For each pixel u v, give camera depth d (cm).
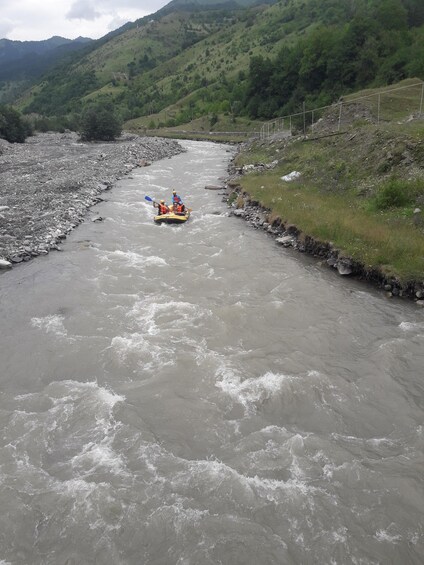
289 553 776
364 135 3291
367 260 1861
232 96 11381
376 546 784
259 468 949
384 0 9419
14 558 784
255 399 1160
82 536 815
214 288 1814
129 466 963
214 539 802
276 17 19112
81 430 1069
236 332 1473
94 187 3653
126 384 1235
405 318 1547
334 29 9544
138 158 5409
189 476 934
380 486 896
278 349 1377
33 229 2547
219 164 5191
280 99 9238
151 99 15862
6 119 7488
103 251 2275
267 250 2223
